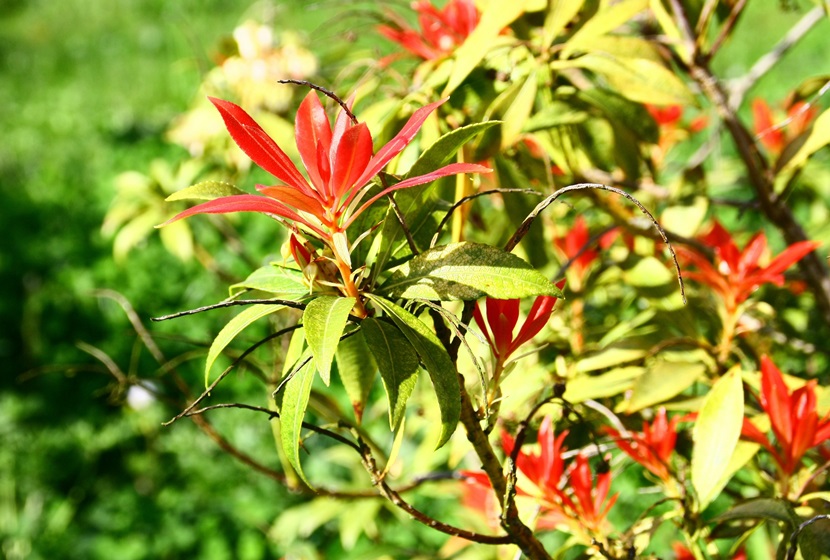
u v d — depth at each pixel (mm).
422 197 687
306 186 642
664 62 838
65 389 2348
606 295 1155
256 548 1857
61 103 4523
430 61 868
